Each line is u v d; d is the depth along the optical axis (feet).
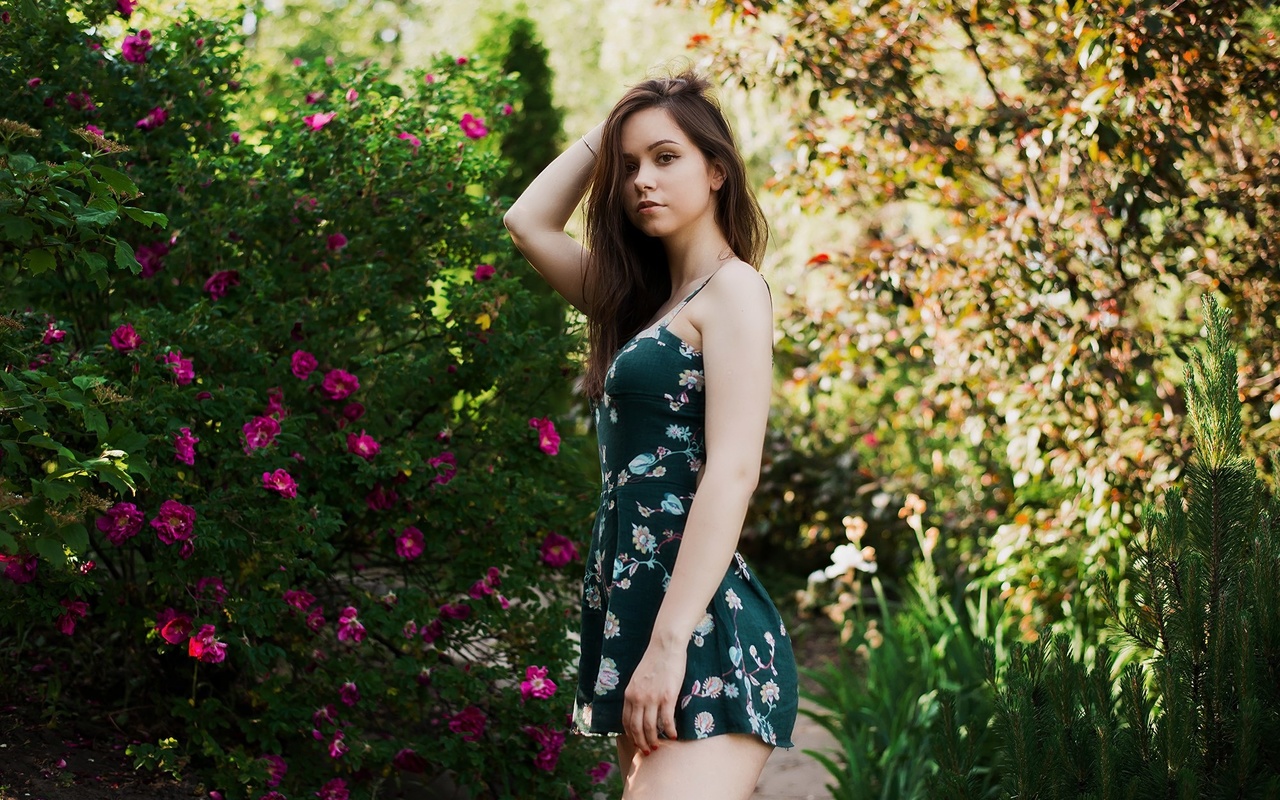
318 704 9.50
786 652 6.00
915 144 13.33
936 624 14.56
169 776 8.93
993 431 14.26
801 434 21.65
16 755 8.55
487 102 11.87
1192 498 6.71
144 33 10.37
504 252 11.25
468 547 10.30
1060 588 13.83
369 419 10.18
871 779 11.68
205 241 10.27
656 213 6.05
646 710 5.37
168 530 8.40
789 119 14.56
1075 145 11.50
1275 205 11.85
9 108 9.71
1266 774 6.02
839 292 14.62
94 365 7.96
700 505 5.43
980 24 12.61
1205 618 6.54
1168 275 13.00
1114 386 12.36
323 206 10.51
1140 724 6.63
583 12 40.45
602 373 6.58
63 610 8.50
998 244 12.67
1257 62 11.45
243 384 9.77
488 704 10.18
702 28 30.48
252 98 12.74
